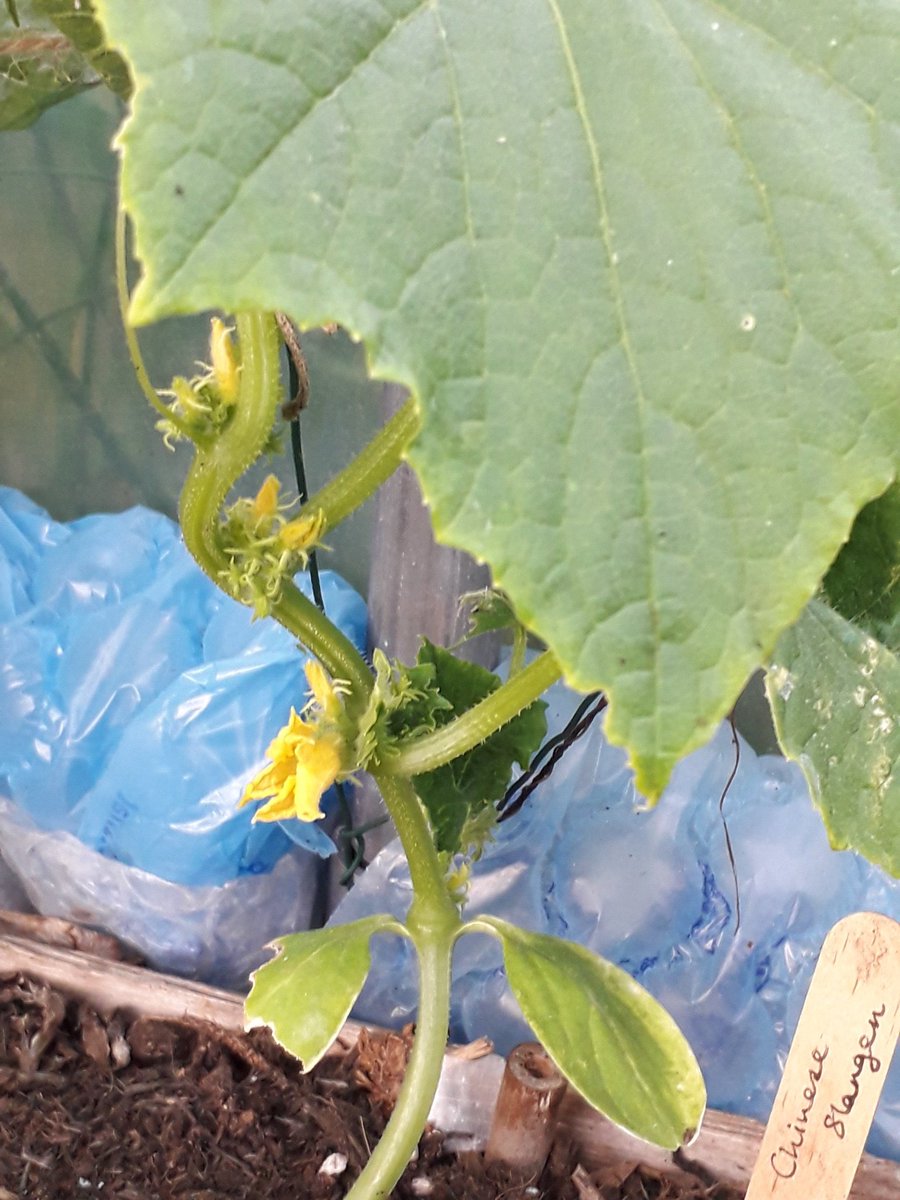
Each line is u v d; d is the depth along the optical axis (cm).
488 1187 31
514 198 11
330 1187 32
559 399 11
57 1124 32
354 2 11
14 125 31
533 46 12
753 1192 26
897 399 12
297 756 20
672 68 13
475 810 28
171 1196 31
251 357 17
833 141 13
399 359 11
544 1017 22
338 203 11
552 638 11
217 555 18
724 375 12
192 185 10
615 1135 32
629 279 12
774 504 12
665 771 11
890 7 13
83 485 51
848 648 19
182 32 10
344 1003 22
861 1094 24
